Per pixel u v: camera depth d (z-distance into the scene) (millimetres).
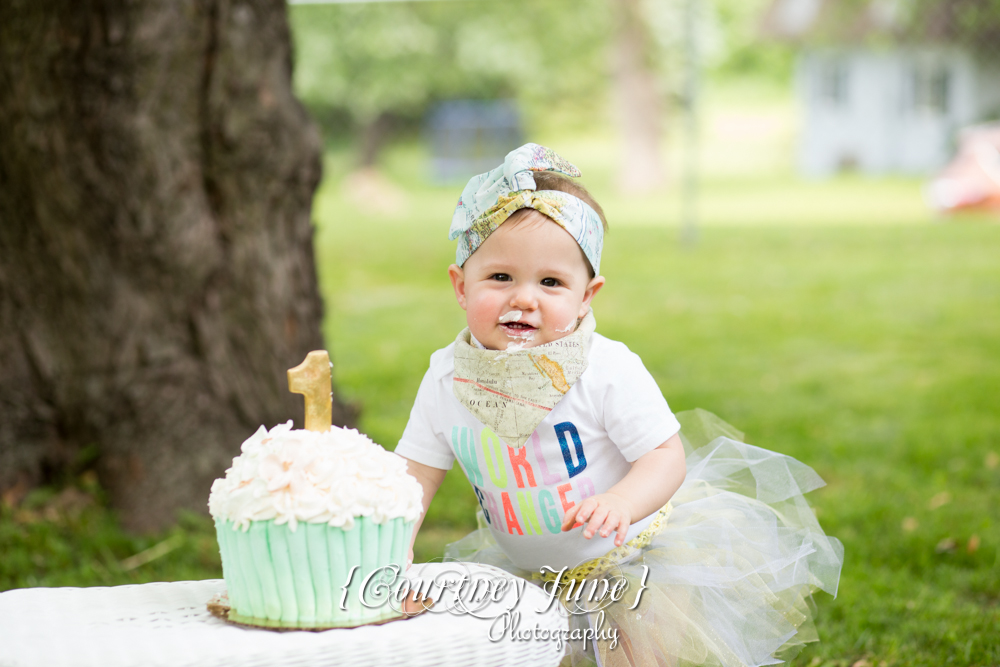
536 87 27344
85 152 3965
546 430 2268
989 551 3799
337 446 1825
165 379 4164
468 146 27906
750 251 13047
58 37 3873
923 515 4219
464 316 9344
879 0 22969
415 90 26328
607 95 27766
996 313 8922
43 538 3928
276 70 4191
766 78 29500
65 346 4188
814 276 11102
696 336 8320
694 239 13859
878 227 14820
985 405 6043
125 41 3869
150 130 3953
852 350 7781
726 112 29281
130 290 4125
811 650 3008
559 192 2256
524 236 2201
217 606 1854
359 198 23250
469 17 26453
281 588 1762
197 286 4141
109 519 4086
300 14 25531
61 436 4293
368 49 25750
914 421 5777
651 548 2375
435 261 12727
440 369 2383
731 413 5969
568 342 2250
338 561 1763
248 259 4180
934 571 3680
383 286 11102
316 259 4504
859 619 3215
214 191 4125
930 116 23734
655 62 24594
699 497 2521
